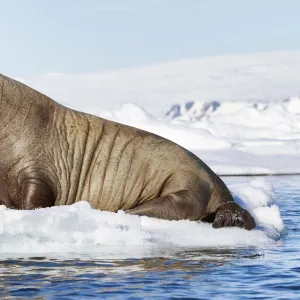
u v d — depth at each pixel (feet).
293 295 82.99
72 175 123.65
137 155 127.85
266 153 321.52
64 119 125.08
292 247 113.19
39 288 83.20
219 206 127.44
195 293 83.05
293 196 193.06
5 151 118.73
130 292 82.53
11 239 103.71
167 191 126.62
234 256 104.06
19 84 122.93
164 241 112.06
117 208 127.13
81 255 101.09
